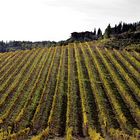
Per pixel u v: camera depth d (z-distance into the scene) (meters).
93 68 90.25
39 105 61.53
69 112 58.19
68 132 45.03
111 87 72.00
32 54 117.06
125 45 121.88
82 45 133.12
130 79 73.62
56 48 129.00
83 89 71.44
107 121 53.34
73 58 105.88
